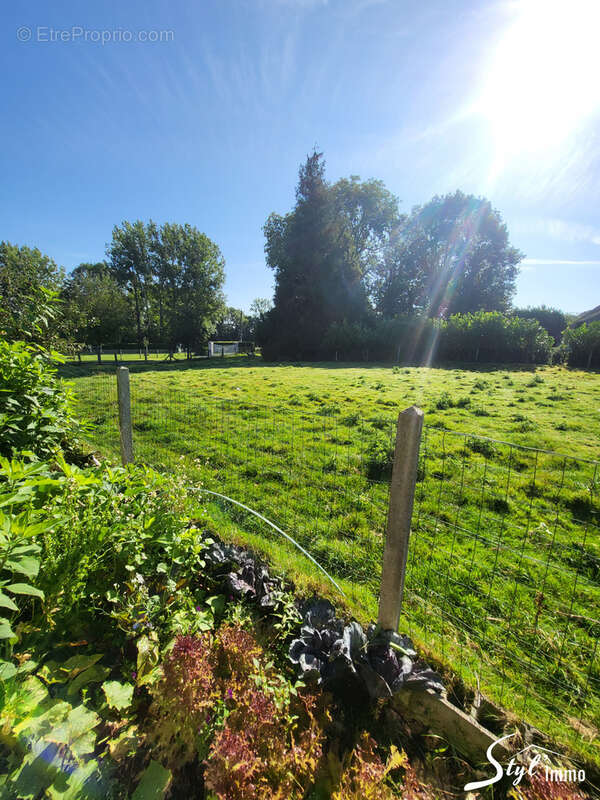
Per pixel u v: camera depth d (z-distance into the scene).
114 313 28.25
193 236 37.53
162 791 1.14
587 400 10.57
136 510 2.08
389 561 1.69
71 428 3.36
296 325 32.38
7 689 1.23
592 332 20.97
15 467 1.49
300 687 1.56
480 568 2.97
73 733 1.20
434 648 1.95
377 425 7.15
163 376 17.12
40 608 1.64
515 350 23.34
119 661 1.57
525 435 6.84
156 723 1.31
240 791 1.06
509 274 38.59
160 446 5.75
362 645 1.65
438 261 38.75
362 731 1.48
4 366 2.74
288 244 32.69
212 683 1.38
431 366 22.69
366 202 35.12
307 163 31.16
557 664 2.06
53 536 1.69
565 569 3.00
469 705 1.59
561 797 1.17
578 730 1.56
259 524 3.44
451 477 4.86
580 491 4.36
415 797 1.16
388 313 38.00
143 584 1.83
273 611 1.93
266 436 6.39
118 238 36.62
